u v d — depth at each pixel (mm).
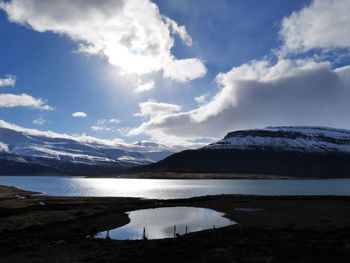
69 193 185625
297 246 41781
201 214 82812
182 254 39875
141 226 66438
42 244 49062
